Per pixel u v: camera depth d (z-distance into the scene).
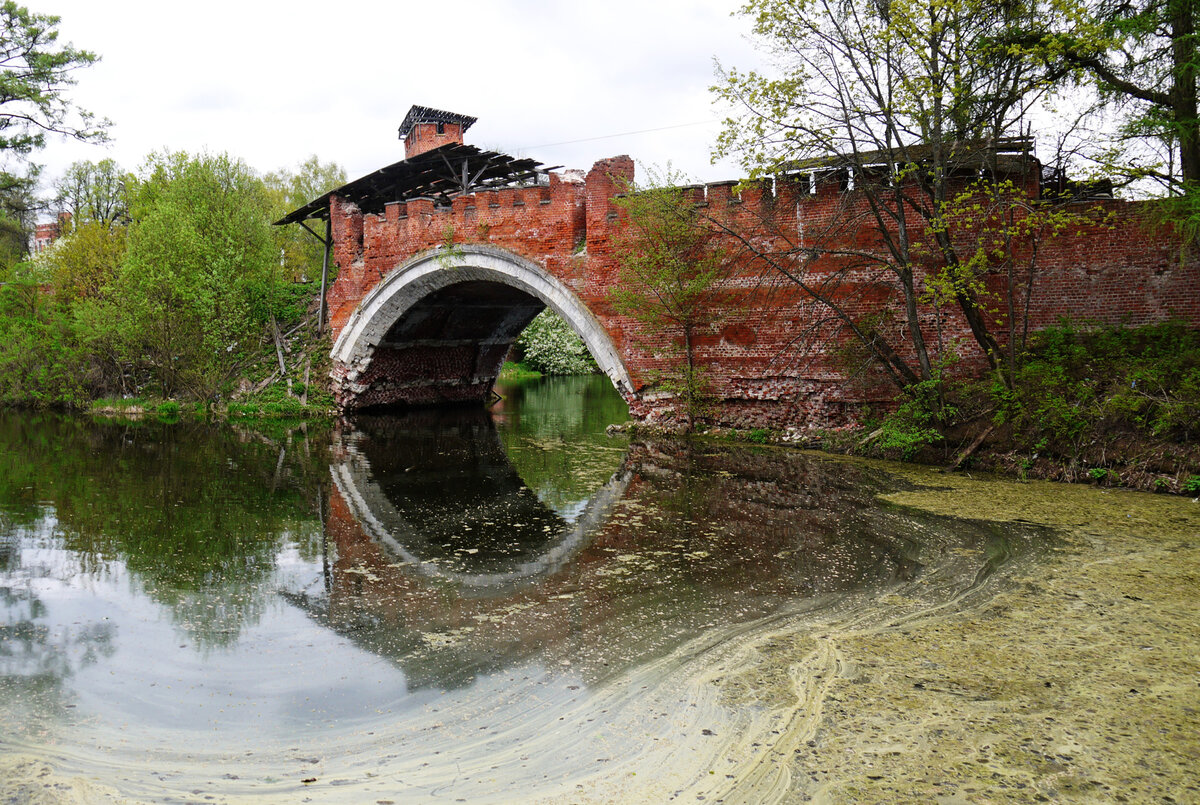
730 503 11.49
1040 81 12.15
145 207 30.05
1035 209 13.73
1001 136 13.09
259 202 30.56
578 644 6.27
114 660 6.08
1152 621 6.31
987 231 13.22
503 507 11.48
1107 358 12.92
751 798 4.00
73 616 7.04
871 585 7.62
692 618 6.82
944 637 6.11
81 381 28.94
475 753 4.62
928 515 10.24
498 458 16.11
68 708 5.27
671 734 4.73
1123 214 13.65
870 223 15.62
